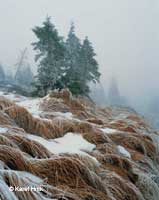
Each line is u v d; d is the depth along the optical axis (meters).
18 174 3.02
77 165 3.79
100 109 9.95
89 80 28.62
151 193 4.45
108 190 3.70
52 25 21.23
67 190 3.43
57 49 20.77
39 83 20.16
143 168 5.06
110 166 4.57
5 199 2.51
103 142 5.52
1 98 6.41
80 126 5.93
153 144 6.30
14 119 5.54
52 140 5.22
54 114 6.89
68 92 8.79
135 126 7.15
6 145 3.85
